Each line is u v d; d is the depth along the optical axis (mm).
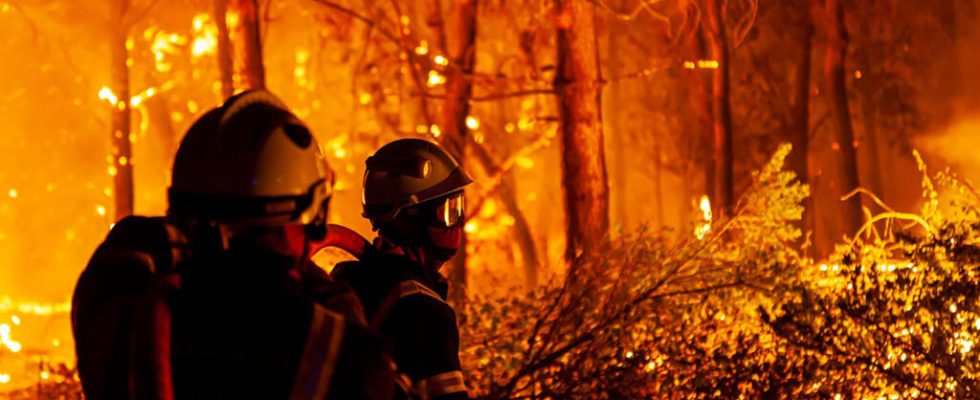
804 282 5840
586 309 5668
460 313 5922
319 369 2309
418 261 3699
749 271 5730
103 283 2486
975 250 5887
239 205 2408
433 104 15695
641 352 5531
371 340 2359
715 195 16625
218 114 2465
